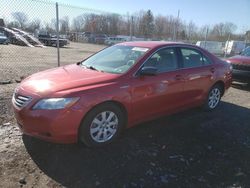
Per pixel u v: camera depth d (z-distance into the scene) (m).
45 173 3.38
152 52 4.66
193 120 5.48
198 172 3.64
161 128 4.95
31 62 14.14
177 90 4.98
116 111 4.08
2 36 28.83
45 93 3.61
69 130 3.62
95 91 3.77
